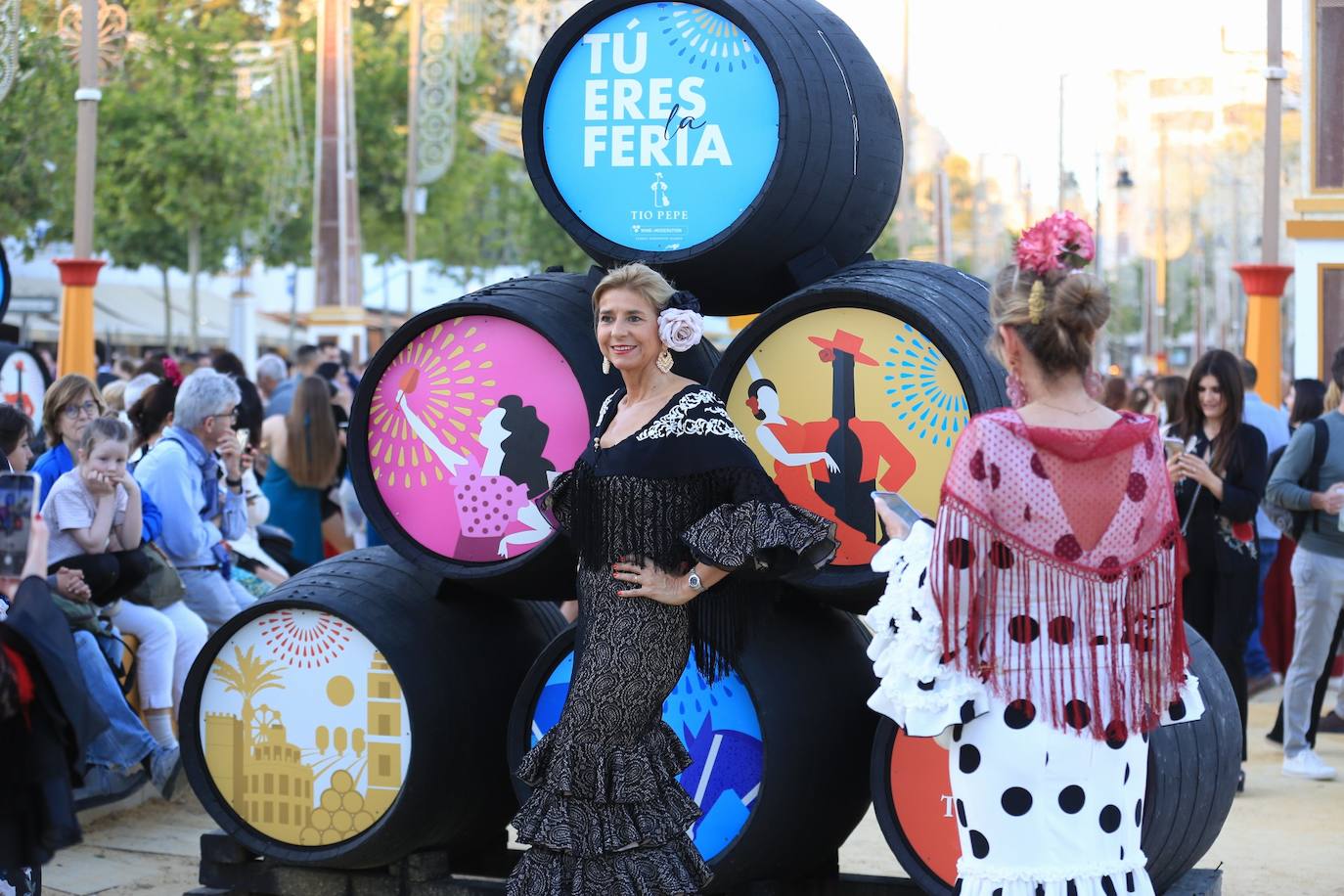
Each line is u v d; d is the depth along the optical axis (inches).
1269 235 506.6
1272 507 282.4
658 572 147.6
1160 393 300.7
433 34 959.0
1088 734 122.0
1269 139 506.6
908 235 1029.8
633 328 150.3
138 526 244.4
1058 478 122.0
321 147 906.7
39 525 150.1
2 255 362.3
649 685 148.4
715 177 176.6
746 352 172.9
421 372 184.2
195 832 243.8
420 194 1146.0
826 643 175.9
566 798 148.7
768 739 165.2
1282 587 312.7
